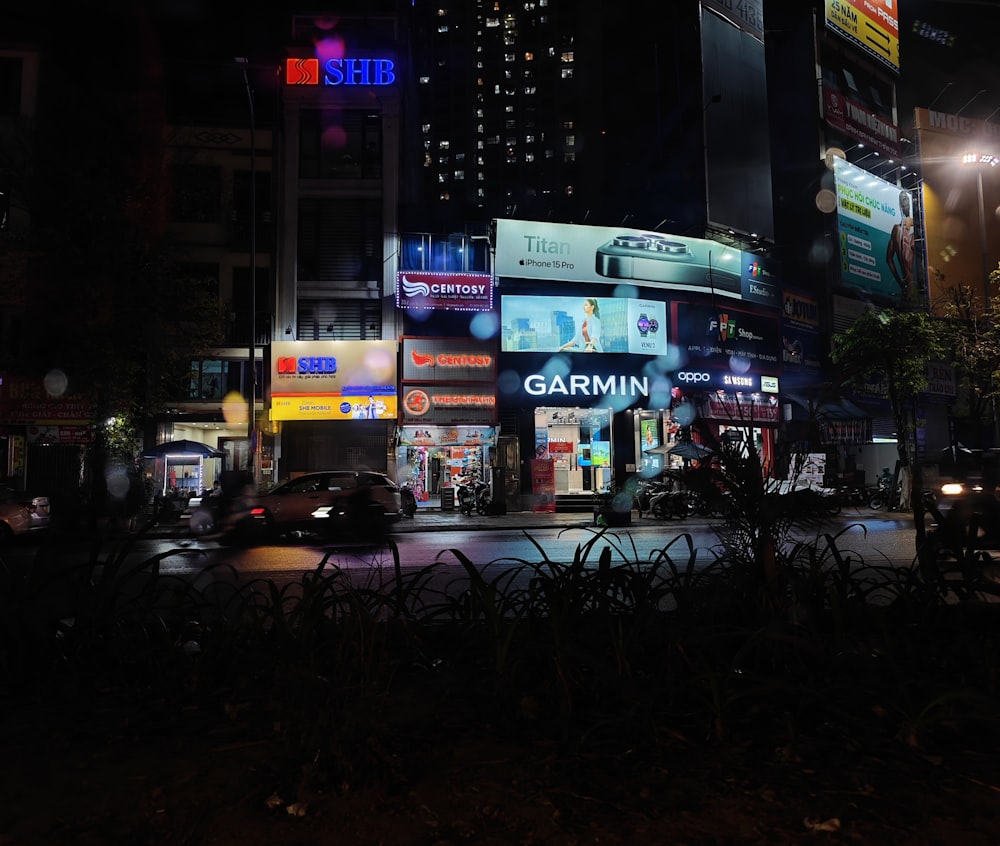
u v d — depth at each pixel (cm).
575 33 9212
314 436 2628
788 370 3195
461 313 2675
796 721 310
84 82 2625
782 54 3859
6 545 1648
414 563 1128
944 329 2547
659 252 2858
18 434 2381
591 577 441
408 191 3189
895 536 1479
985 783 254
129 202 1844
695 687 331
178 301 1931
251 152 2427
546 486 2472
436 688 363
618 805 237
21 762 283
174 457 2542
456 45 9225
